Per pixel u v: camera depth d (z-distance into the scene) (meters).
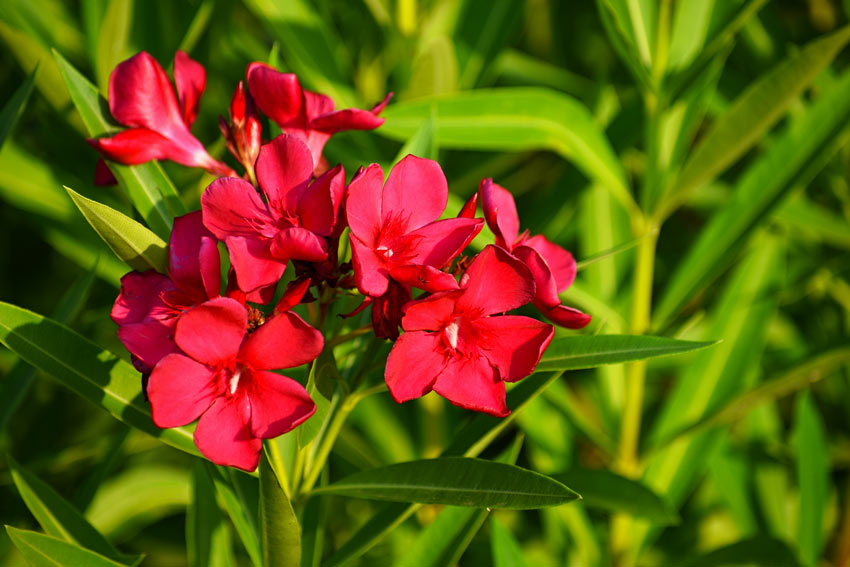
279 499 0.80
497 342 0.81
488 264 0.81
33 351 0.82
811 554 1.02
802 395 1.02
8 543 0.98
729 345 1.02
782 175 0.97
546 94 0.94
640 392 0.98
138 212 0.86
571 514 1.00
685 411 1.01
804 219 1.03
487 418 0.86
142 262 0.82
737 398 0.96
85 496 0.90
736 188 0.98
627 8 0.94
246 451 0.80
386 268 0.81
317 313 0.85
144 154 0.85
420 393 0.81
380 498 0.84
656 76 0.95
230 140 0.86
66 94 1.00
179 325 0.79
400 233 0.82
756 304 1.02
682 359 1.05
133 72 0.84
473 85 1.05
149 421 0.84
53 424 1.03
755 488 1.05
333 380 0.82
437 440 1.04
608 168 0.96
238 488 0.88
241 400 0.80
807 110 0.97
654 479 1.01
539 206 1.01
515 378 0.81
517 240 0.85
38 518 0.87
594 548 1.00
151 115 0.85
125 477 1.03
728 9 0.95
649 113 0.95
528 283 0.81
